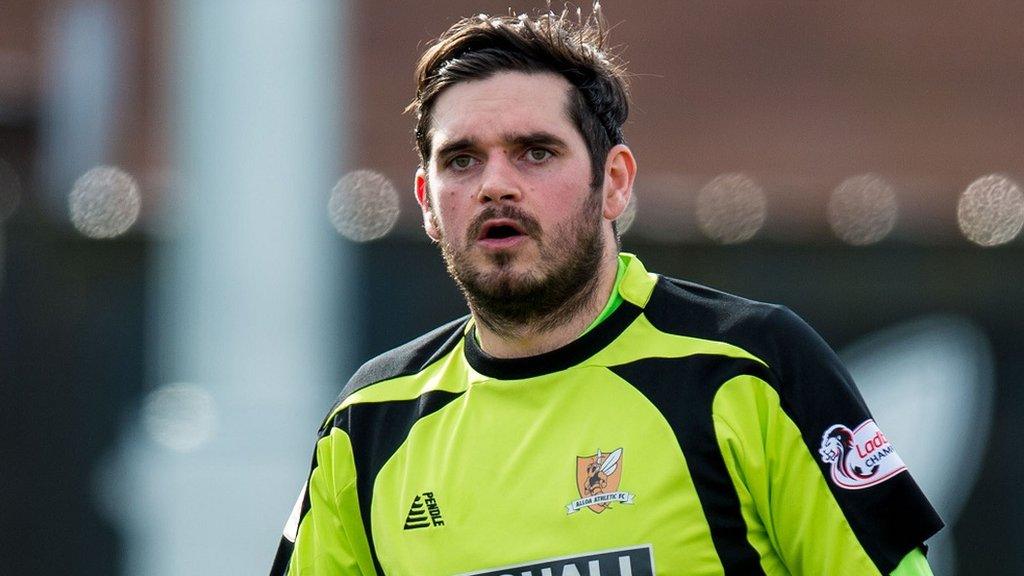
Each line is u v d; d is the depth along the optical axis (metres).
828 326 28.42
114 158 30.16
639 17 31.94
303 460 27.03
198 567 26.25
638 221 29.00
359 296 28.20
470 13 31.08
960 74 32.06
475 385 10.00
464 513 9.61
